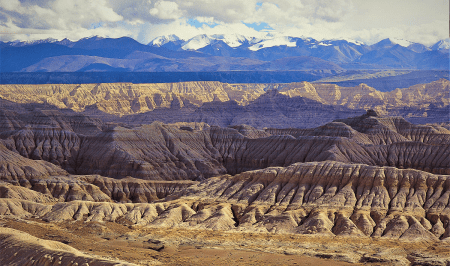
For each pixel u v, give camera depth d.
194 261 142.50
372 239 167.12
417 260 145.25
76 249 134.50
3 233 133.00
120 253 144.88
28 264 118.19
